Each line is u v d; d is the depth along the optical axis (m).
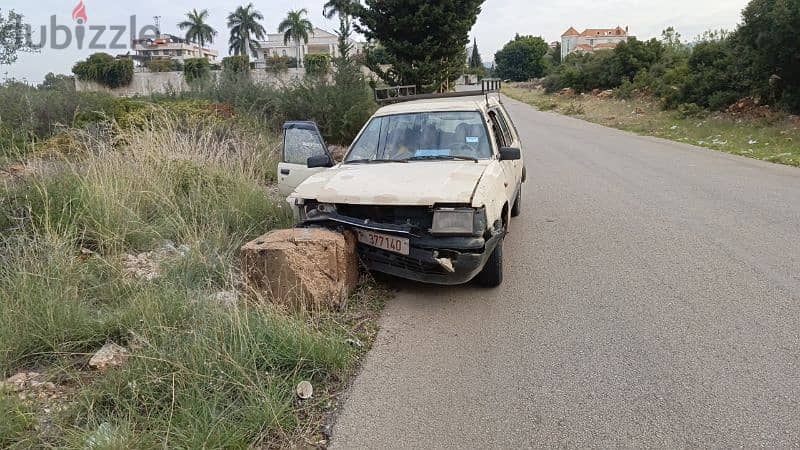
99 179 6.43
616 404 3.36
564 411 3.32
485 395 3.51
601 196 9.28
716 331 4.24
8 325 3.88
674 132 18.88
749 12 18.78
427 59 16.89
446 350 4.11
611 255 6.16
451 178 4.93
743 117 19.45
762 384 3.50
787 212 7.69
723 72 22.52
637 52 38.72
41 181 6.11
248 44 74.56
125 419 3.11
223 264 5.00
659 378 3.62
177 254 5.38
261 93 14.73
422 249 4.66
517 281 5.47
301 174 6.78
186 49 83.75
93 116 11.08
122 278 4.77
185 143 8.08
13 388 3.35
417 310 4.81
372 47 18.41
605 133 20.09
